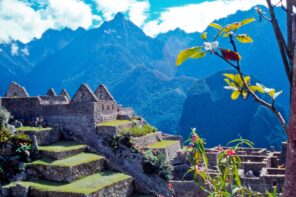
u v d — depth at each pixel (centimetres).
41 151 5388
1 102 6094
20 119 6106
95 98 6141
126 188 5225
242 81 755
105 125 5891
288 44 685
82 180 5056
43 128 5856
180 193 4759
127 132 5834
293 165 586
